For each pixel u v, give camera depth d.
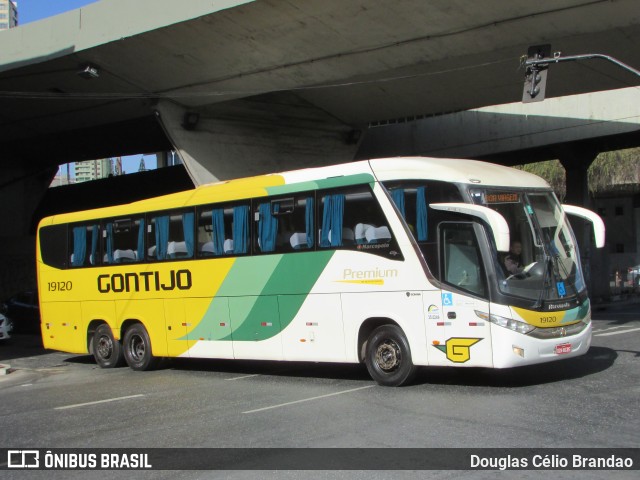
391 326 10.75
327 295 11.48
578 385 10.02
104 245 15.90
